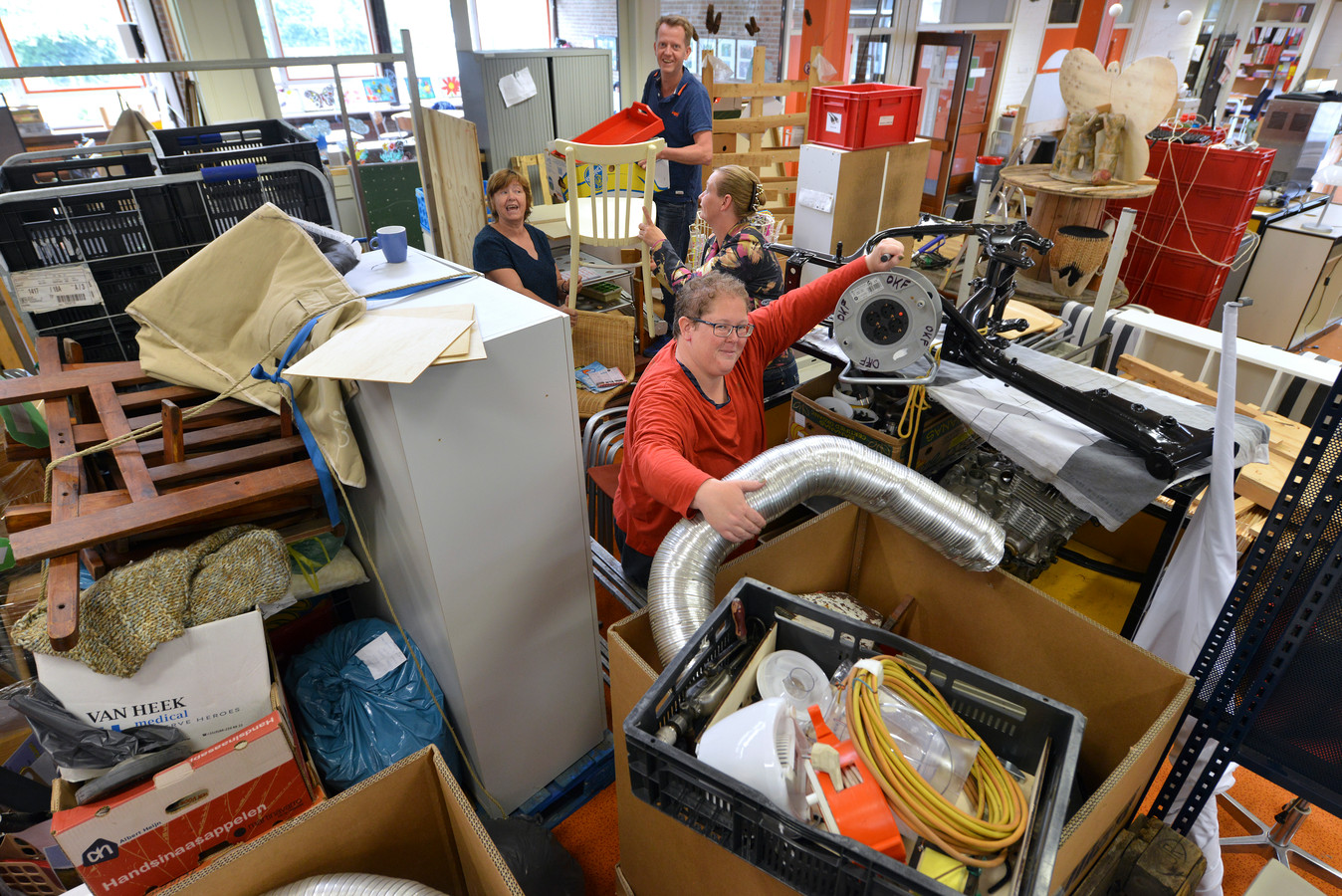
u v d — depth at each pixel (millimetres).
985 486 1900
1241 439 1520
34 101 3924
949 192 6723
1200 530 1492
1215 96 6746
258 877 1097
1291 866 1858
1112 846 1288
